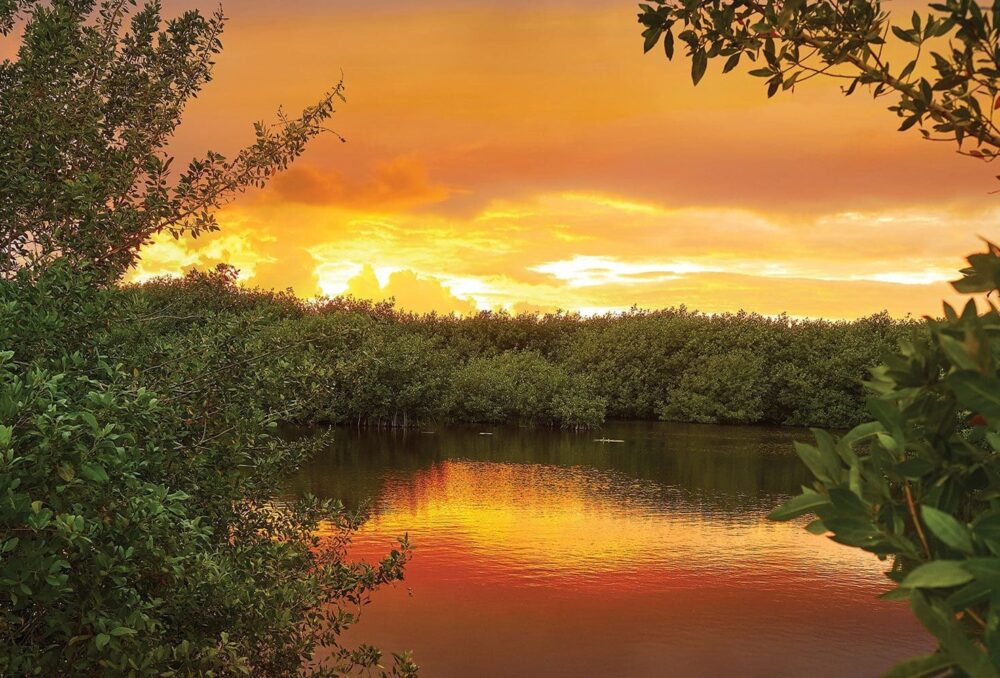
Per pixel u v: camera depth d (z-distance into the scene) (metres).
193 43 5.00
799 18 2.04
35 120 4.32
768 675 7.33
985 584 0.79
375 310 33.88
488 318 36.62
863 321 32.06
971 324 0.97
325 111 4.96
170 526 3.26
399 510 13.73
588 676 7.16
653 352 32.44
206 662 3.42
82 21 4.97
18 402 2.69
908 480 1.09
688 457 20.92
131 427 3.26
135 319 4.43
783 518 1.12
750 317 34.09
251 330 4.77
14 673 2.75
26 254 4.28
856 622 8.76
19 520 2.57
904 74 1.98
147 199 4.58
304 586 4.60
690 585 10.01
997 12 1.60
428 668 7.25
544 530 12.62
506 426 27.67
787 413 30.98
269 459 4.83
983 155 1.85
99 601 2.83
